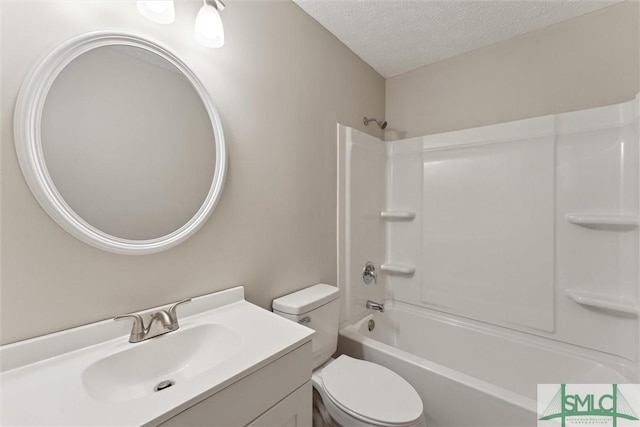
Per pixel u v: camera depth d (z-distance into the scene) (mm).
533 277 1602
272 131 1330
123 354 781
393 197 2186
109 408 563
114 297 840
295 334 873
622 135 1366
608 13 1474
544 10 1505
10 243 671
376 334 1965
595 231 1439
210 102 1054
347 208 1782
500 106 1803
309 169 1541
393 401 1089
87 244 784
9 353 663
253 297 1255
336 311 1478
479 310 1782
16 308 681
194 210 1016
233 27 1160
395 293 2160
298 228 1477
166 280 957
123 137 848
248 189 1226
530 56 1697
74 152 755
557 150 1534
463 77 1943
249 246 1233
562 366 1470
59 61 724
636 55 1409
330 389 1153
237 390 686
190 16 1010
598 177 1427
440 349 1872
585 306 1461
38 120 695
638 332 1301
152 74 910
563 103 1600
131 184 864
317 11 1504
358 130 1960
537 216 1586
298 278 1479
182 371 878
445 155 1919
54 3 727
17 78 678
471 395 1179
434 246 1966
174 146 963
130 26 864
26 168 679
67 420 532
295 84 1452
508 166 1675
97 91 797
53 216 718
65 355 736
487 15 1541
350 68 1878
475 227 1794
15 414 546
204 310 1043
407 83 2199
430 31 1688
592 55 1516
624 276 1363
